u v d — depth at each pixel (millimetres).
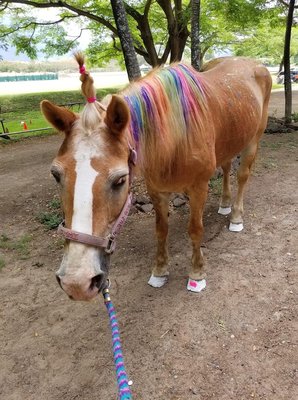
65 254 1707
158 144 2168
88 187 1623
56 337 2652
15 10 10805
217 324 2639
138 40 12141
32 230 4340
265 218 4168
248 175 3816
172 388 2174
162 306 2871
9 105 17797
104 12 9812
